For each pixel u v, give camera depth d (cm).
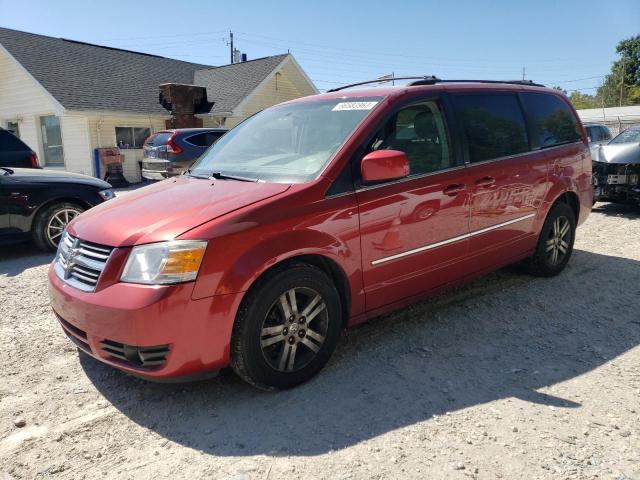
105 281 287
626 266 566
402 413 293
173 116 1873
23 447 271
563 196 527
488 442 266
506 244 454
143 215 312
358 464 251
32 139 1870
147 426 288
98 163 1720
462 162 405
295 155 366
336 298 332
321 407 301
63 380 339
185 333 276
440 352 368
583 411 292
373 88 408
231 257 285
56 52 1933
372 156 327
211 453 263
